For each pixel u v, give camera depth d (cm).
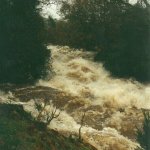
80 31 4375
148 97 3384
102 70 3891
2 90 3228
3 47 3338
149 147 1631
